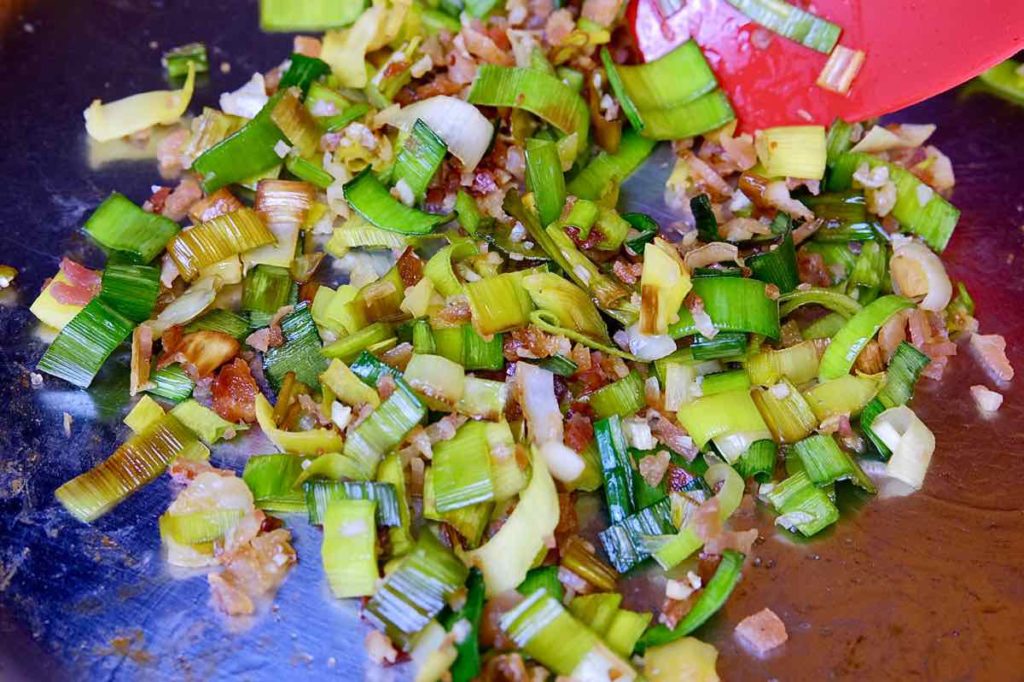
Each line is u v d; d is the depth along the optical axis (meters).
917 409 0.29
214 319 0.29
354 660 0.25
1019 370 0.29
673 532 0.26
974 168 0.34
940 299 0.30
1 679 0.24
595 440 0.27
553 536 0.26
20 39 0.35
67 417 0.28
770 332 0.28
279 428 0.27
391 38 0.33
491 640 0.25
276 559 0.26
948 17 0.30
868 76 0.31
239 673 0.25
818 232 0.31
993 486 0.27
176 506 0.26
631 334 0.29
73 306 0.29
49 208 0.32
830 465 0.27
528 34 0.32
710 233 0.30
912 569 0.26
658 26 0.32
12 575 0.26
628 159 0.33
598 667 0.24
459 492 0.26
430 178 0.30
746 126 0.32
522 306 0.28
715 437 0.27
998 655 0.25
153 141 0.33
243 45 0.36
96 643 0.25
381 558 0.25
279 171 0.32
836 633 0.25
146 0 0.37
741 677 0.25
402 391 0.26
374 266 0.30
